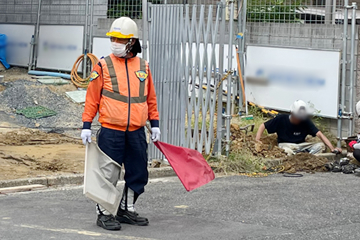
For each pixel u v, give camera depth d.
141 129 9.48
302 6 19.48
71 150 16.27
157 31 14.59
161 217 10.07
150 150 14.92
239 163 14.83
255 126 18.67
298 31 19.25
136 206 10.95
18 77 26.09
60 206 10.69
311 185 13.12
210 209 10.72
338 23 18.77
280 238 8.80
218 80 15.11
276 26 19.88
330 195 12.07
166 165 14.96
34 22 29.09
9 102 21.81
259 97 19.95
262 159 15.35
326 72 17.92
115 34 9.01
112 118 9.12
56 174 13.44
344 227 9.58
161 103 14.70
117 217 9.51
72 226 9.18
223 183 13.30
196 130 15.09
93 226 9.23
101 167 9.15
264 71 19.77
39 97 22.66
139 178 9.46
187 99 14.91
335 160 16.36
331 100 17.75
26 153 15.45
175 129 14.87
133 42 9.20
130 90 9.20
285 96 19.16
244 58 20.30
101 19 26.44
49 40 27.98
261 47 19.81
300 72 18.67
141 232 8.98
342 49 17.81
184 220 9.85
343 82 17.48
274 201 11.43
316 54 18.23
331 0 18.89
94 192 8.87
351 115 17.47
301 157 15.49
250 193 12.16
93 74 9.14
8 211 10.12
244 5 20.28
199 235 8.87
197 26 16.28
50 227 9.05
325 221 9.95
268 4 20.16
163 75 14.64
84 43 26.69
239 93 20.17
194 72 14.85
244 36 20.28
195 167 9.96
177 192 12.26
